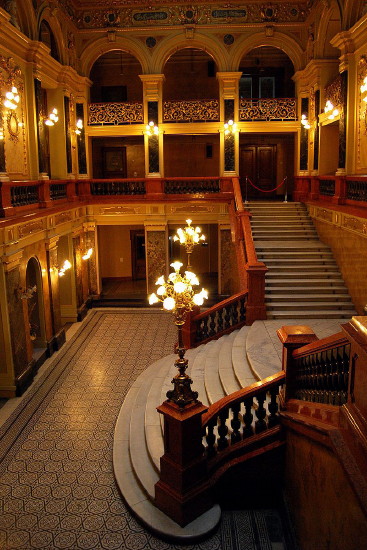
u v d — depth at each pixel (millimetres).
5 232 9531
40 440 8422
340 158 12719
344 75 12258
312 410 5289
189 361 9930
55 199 14055
